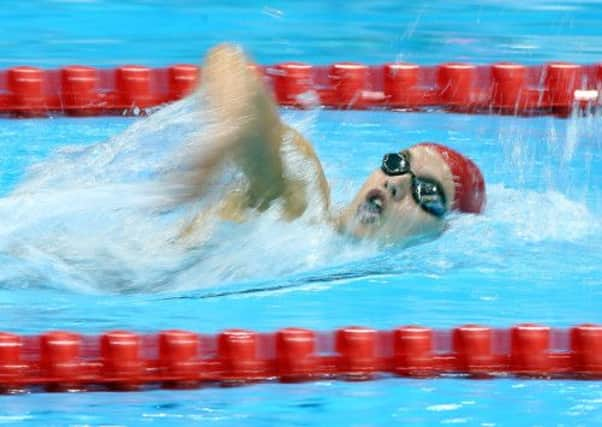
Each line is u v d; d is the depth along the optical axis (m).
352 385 13.87
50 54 24.83
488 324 14.77
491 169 19.81
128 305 15.12
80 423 12.72
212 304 15.20
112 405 13.18
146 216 16.23
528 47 25.84
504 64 23.38
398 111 22.75
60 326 14.45
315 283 15.80
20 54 24.80
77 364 13.82
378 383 13.93
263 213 16.14
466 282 15.91
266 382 13.91
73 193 16.95
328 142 20.80
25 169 18.97
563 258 16.64
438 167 16.42
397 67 22.98
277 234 16.08
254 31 26.70
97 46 25.50
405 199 16.30
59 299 15.19
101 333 14.22
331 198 17.58
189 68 22.73
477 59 25.03
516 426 12.85
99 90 22.48
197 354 13.98
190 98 16.62
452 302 15.38
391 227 16.41
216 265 15.84
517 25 27.44
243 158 15.70
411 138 21.22
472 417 13.07
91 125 21.50
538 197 18.55
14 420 12.76
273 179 16.05
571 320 14.95
